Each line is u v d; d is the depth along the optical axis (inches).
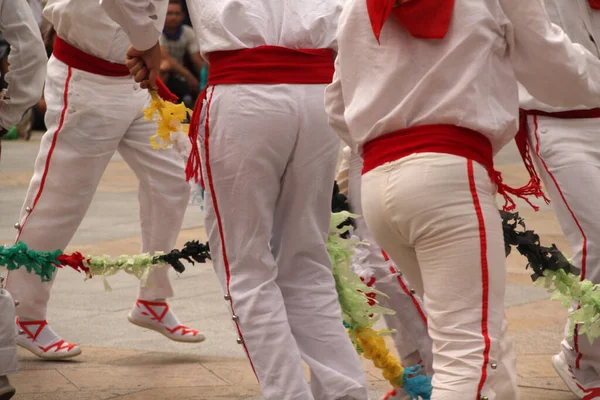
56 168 372.5
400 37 224.4
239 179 262.1
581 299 274.4
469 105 218.4
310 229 273.9
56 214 375.2
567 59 223.8
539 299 482.9
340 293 292.0
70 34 363.9
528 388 344.2
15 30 359.3
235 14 259.3
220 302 493.4
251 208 264.1
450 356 218.4
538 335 415.2
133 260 296.5
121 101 375.2
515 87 228.5
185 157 277.6
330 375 268.7
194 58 1151.6
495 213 223.5
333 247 290.8
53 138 371.9
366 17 227.3
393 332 305.0
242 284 266.5
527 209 754.2
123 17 257.1
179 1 1144.2
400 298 304.2
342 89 235.1
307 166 268.2
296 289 275.7
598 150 316.5
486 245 218.4
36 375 365.7
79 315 466.6
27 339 388.2
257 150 260.4
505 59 227.9
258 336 262.1
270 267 267.9
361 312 291.4
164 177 388.8
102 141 374.9
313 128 265.3
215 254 273.0
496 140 226.1
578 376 329.4
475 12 220.1
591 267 312.5
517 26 222.4
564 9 319.3
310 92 264.1
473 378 214.5
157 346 410.0
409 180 219.9
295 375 259.6
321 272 278.2
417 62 222.2
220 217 267.4
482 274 218.7
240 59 259.9
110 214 775.7
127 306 485.7
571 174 313.1
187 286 532.1
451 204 217.8
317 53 265.6
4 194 888.3
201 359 389.1
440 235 219.0
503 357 224.2
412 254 238.4
